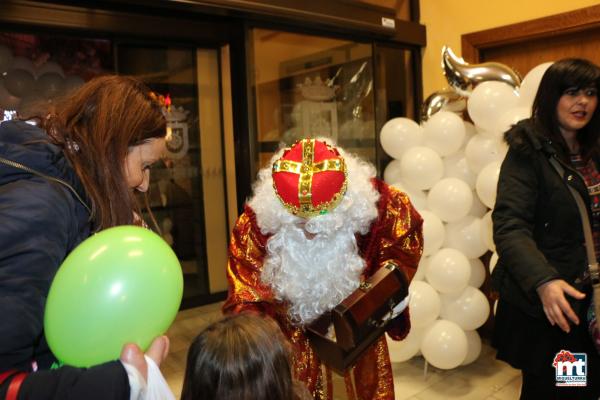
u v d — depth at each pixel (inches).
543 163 53.1
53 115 33.1
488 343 108.9
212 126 148.4
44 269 26.2
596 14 94.0
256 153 106.3
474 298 91.0
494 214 55.2
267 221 45.8
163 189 142.9
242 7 94.0
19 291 24.8
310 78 117.3
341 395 84.1
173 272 30.7
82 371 26.0
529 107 79.6
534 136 53.0
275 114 110.8
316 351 48.9
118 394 25.7
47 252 26.4
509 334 55.5
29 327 25.0
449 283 87.3
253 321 33.1
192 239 149.2
